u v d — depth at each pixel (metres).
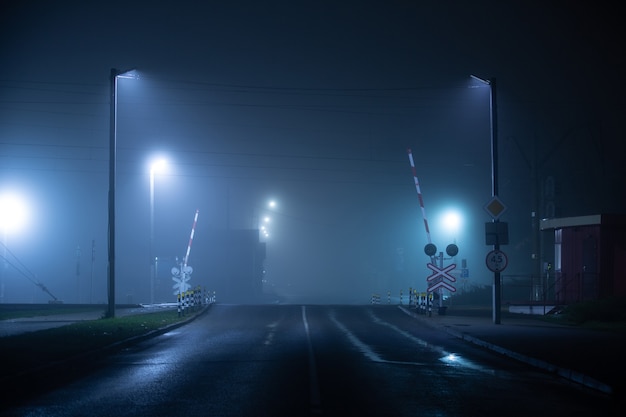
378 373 13.85
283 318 31.75
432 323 27.45
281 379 12.98
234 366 14.92
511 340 19.52
